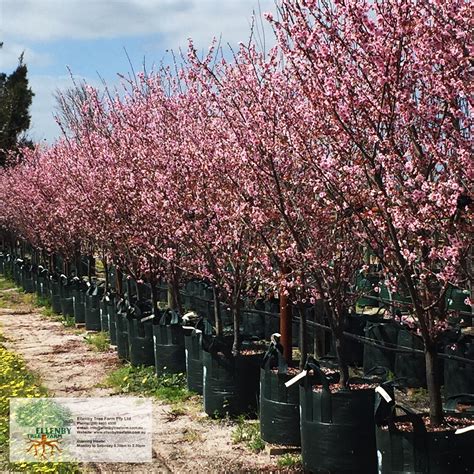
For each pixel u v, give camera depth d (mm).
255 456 6711
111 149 11211
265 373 6793
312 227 6484
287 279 7355
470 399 5785
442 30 4656
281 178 6691
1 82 44938
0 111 42969
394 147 5035
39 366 11422
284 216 6211
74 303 15898
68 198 14664
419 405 8156
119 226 11391
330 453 5828
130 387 9641
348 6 4762
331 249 6387
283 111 6125
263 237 6863
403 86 4957
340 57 5000
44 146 22297
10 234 29453
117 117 11133
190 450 6973
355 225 6094
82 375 10664
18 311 18781
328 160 5324
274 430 6723
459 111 4699
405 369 8969
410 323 6848
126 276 13594
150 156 9531
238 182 7348
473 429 4859
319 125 5492
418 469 4875
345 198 5422
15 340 14086
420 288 5867
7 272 29078
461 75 4766
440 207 4855
